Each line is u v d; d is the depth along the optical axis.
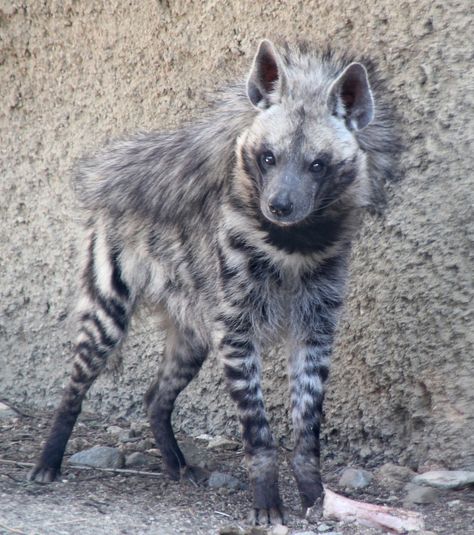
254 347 9.97
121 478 10.74
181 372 11.34
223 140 9.89
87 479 10.62
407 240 11.00
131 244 11.03
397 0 10.97
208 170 10.09
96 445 12.16
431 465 10.91
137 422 13.34
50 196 13.98
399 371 11.19
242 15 12.14
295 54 9.72
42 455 10.65
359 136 9.53
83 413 13.74
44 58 13.85
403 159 10.91
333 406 11.79
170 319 11.35
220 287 9.90
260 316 9.92
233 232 9.73
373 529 9.02
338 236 9.72
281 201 8.79
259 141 9.18
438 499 10.05
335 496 9.40
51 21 13.69
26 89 14.08
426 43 10.83
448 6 10.68
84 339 11.17
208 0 12.37
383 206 10.23
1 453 11.65
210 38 12.42
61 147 13.84
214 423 12.85
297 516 9.44
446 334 10.80
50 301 14.07
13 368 14.36
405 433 11.30
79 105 13.66
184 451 11.78
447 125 10.71
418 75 10.88
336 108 9.14
